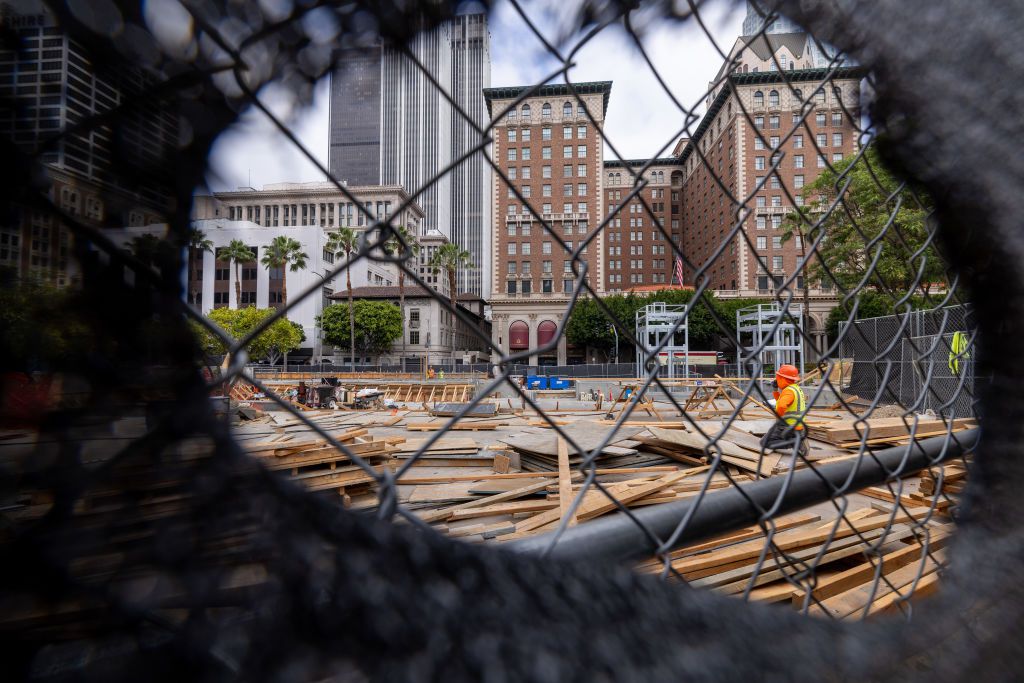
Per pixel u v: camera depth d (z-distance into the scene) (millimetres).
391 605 445
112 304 374
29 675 307
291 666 384
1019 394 784
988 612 691
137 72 414
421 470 5840
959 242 914
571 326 50781
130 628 339
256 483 403
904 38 806
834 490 1019
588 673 515
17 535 316
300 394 17156
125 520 348
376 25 545
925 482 3959
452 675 453
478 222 104375
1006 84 764
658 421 10125
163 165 417
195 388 390
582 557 676
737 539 3076
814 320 41844
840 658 594
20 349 337
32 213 363
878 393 1082
